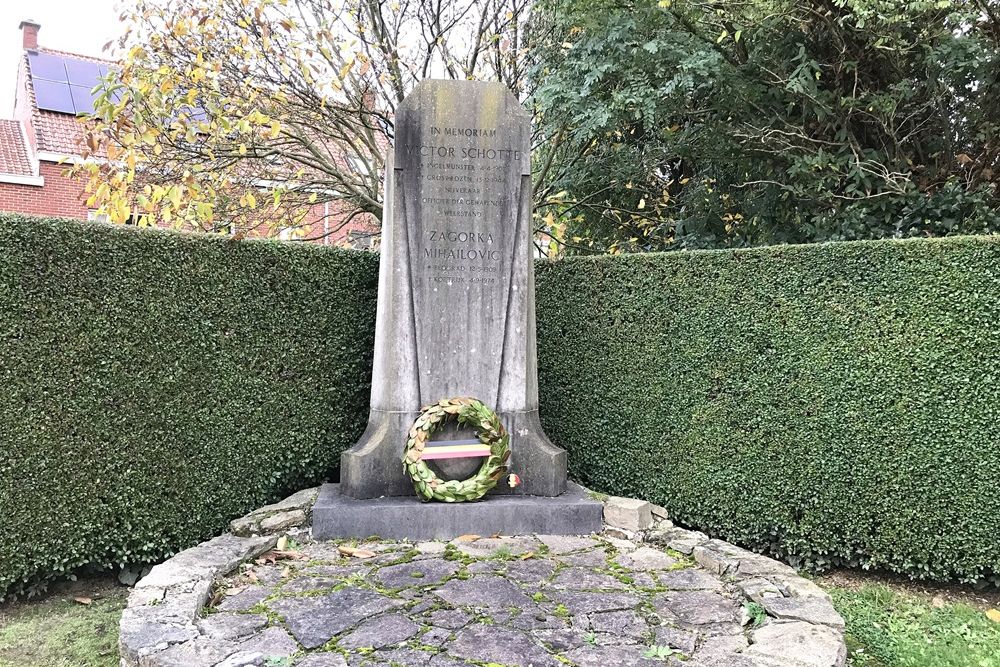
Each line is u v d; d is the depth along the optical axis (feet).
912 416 13.58
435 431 14.98
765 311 15.17
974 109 20.97
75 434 12.85
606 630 10.07
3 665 10.52
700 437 16.02
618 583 11.90
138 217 19.06
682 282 16.35
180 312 14.19
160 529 13.97
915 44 19.66
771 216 23.34
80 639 11.39
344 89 21.90
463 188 15.46
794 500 14.82
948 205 19.17
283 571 12.25
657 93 20.65
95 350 13.05
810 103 21.24
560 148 26.18
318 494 15.21
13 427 12.17
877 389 13.92
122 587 13.56
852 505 14.23
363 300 17.38
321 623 10.14
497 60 25.25
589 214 29.17
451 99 15.38
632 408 17.08
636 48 21.02
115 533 13.37
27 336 12.27
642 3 21.16
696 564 12.92
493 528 14.40
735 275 15.57
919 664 10.78
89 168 16.89
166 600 10.52
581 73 22.15
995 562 13.03
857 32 19.65
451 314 15.46
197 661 8.88
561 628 10.12
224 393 14.88
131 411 13.52
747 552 13.20
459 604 10.91
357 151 24.56
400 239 15.29
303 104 22.16
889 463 13.83
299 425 16.19
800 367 14.73
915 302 13.52
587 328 17.88
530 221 15.85
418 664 8.97
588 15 21.71
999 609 13.04
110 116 16.28
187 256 14.30
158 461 13.92
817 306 14.55
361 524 13.99
